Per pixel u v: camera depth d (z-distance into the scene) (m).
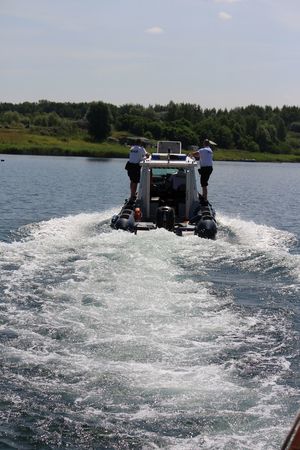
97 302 10.28
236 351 8.47
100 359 7.99
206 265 13.31
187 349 8.42
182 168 17.69
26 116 138.62
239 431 6.39
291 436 4.89
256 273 12.88
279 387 7.41
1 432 6.36
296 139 144.75
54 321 9.37
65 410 6.77
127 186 40.03
